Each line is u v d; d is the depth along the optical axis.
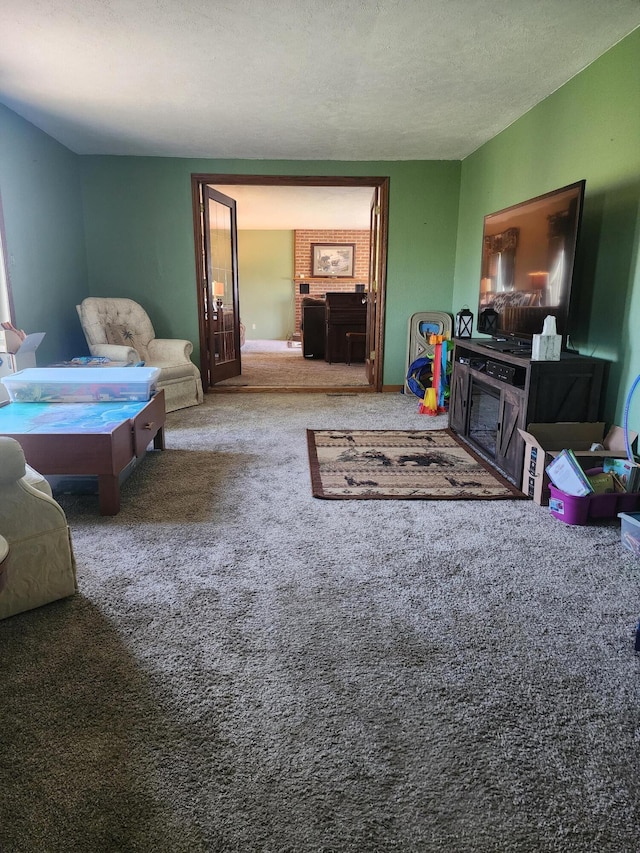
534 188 3.86
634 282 2.75
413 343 5.68
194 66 3.18
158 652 1.60
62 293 4.92
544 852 1.04
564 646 1.65
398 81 3.40
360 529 2.45
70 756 1.23
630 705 1.41
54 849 1.03
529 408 2.86
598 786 1.18
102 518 2.54
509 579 2.03
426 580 2.02
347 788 1.16
